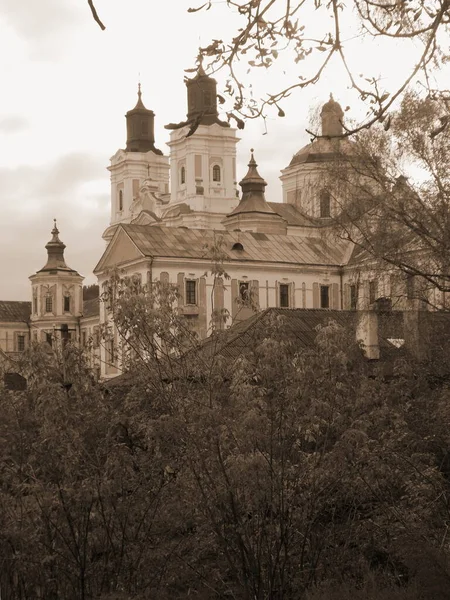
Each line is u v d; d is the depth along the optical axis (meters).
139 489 21.84
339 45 8.75
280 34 8.76
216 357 21.28
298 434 20.36
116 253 78.25
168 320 21.75
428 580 19.73
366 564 20.89
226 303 75.56
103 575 21.94
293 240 81.00
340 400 21.09
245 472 19.34
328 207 32.72
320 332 21.25
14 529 20.88
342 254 79.69
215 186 119.81
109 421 22.27
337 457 20.08
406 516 21.17
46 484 21.72
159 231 77.00
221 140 120.19
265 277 77.12
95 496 20.73
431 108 29.58
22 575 21.86
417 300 33.19
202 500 20.67
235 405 20.62
